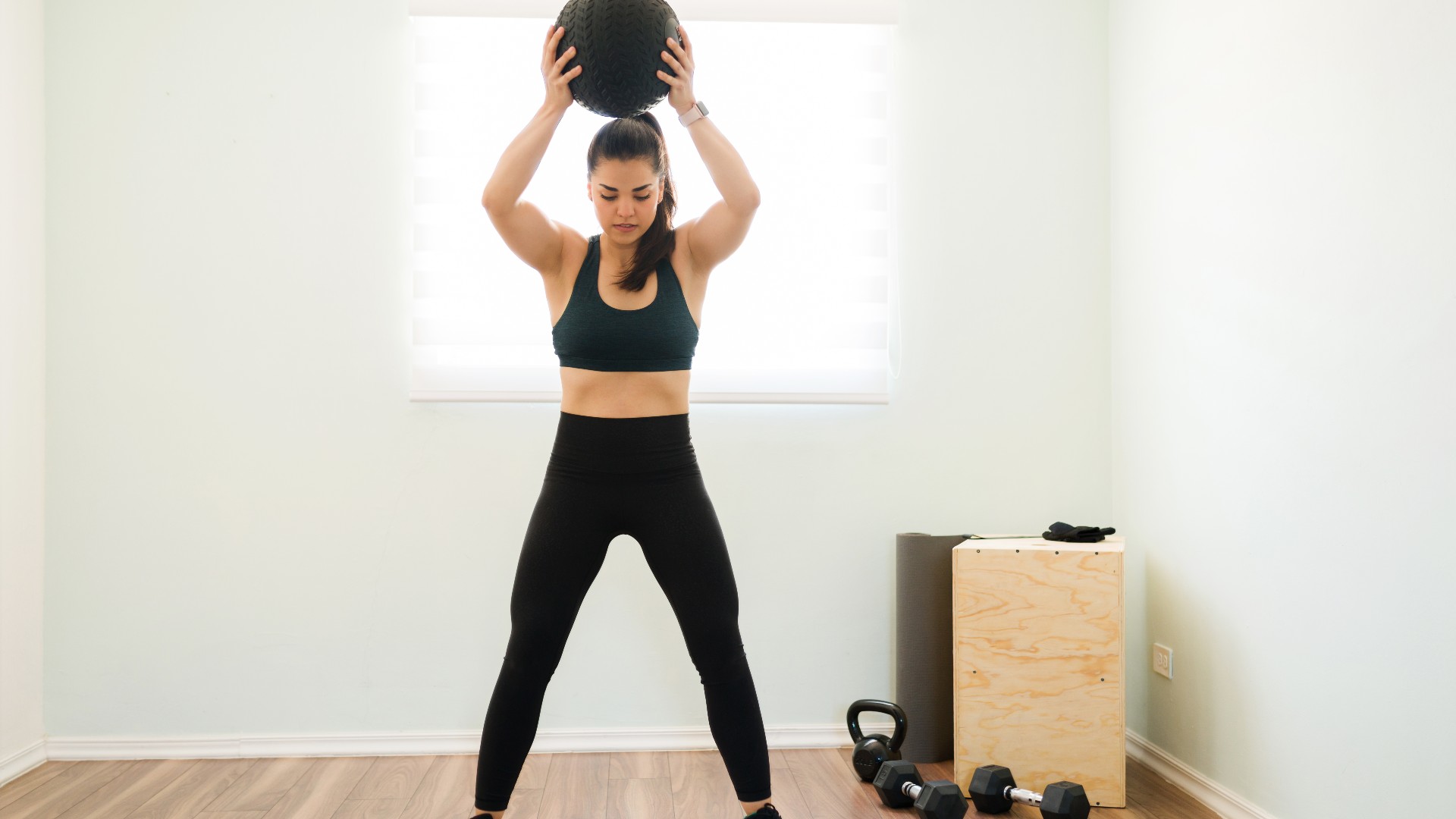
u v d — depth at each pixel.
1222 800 2.23
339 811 2.24
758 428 2.79
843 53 2.80
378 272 2.73
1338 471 1.86
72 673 2.66
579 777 2.50
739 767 1.81
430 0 2.69
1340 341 1.85
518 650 1.80
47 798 2.33
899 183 2.83
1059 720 2.31
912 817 2.21
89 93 2.69
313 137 2.72
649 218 1.80
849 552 2.80
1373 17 1.76
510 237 1.78
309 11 2.73
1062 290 2.84
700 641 1.81
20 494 2.57
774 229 2.78
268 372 2.71
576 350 1.83
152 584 2.68
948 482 2.82
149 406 2.69
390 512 2.72
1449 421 1.59
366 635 2.70
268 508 2.70
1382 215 1.74
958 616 2.36
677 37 1.71
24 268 2.59
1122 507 2.78
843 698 2.79
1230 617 2.22
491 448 2.73
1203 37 2.35
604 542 1.86
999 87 2.84
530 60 2.74
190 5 2.71
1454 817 1.59
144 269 2.69
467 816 2.21
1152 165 2.61
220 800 2.31
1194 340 2.39
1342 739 1.84
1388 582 1.73
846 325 2.79
